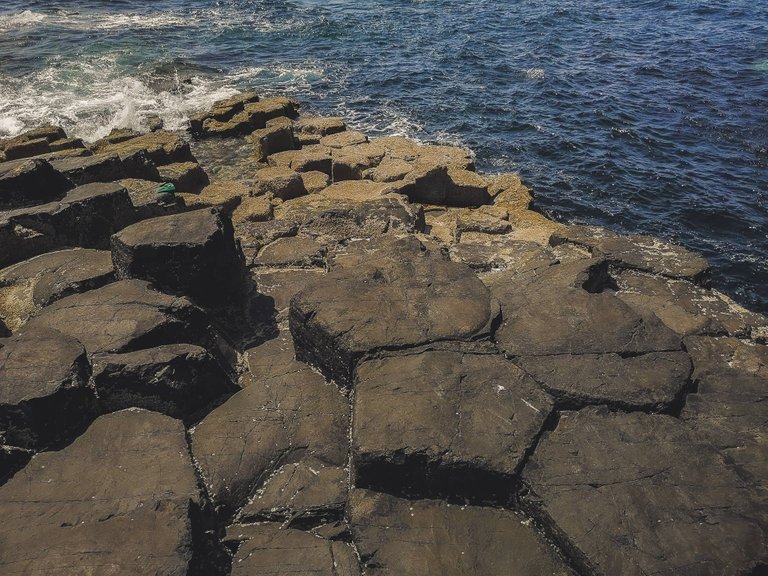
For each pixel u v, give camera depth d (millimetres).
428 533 5621
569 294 7852
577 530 5293
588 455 5891
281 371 7664
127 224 10969
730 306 9023
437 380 6484
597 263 8992
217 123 21844
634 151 21031
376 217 11758
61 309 7473
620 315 7453
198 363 6949
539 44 32406
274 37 33688
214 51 31359
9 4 39250
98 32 33562
